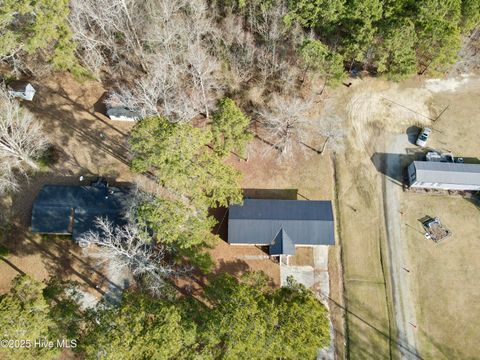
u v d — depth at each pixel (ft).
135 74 157.89
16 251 131.85
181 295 128.57
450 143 156.46
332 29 151.33
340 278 134.51
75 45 132.05
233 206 136.56
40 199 132.87
